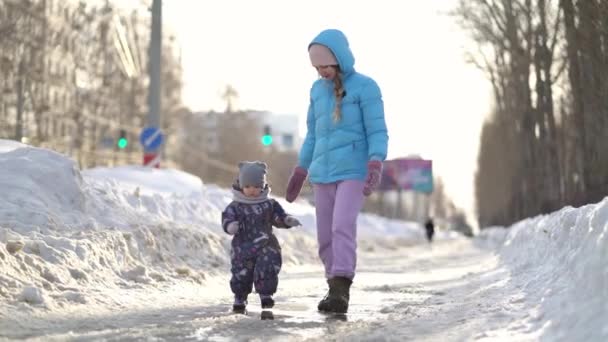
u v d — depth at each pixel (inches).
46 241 361.7
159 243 504.1
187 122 4503.0
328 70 328.8
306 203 1721.2
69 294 304.8
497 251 983.0
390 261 987.3
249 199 307.7
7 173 443.2
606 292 202.1
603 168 915.4
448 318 259.6
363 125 329.7
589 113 924.0
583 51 874.1
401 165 3858.3
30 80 1748.3
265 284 303.7
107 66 2677.2
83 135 2534.5
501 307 269.7
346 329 250.2
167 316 288.8
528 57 1505.9
